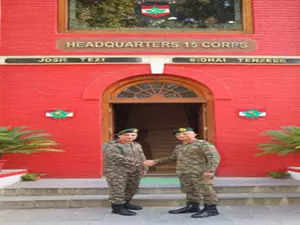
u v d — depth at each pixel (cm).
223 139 904
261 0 950
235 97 918
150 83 943
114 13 955
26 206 669
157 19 963
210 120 925
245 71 928
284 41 939
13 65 901
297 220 565
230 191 739
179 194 718
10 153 828
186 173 590
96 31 934
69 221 567
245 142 905
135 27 953
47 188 727
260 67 931
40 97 898
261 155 896
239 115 912
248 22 952
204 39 932
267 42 938
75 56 908
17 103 893
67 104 898
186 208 615
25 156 883
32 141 849
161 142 1384
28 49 905
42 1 923
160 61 920
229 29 961
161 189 727
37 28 914
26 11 917
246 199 684
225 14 970
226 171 896
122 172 606
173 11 969
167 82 943
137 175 624
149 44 923
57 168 883
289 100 923
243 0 959
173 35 931
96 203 675
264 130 909
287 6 950
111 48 919
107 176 610
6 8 914
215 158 557
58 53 909
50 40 912
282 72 931
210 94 931
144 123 1448
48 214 619
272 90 924
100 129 898
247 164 900
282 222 553
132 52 920
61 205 672
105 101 923
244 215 599
